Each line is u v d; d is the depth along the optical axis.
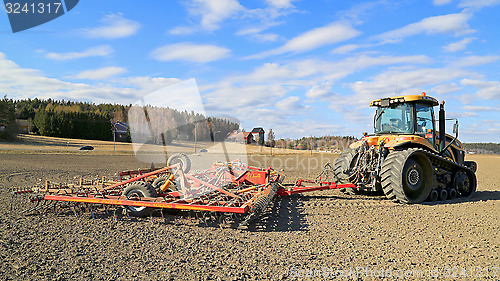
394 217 6.88
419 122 9.33
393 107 9.66
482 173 19.19
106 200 6.12
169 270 3.82
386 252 4.67
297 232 5.62
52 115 71.62
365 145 8.96
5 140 53.91
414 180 8.72
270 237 5.30
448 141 10.27
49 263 3.93
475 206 8.16
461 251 4.75
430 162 8.94
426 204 8.43
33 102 107.31
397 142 8.84
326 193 10.27
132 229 5.52
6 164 17.08
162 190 6.46
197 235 5.29
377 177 8.96
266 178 7.99
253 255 4.41
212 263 4.07
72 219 6.07
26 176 12.12
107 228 5.53
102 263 3.99
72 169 15.27
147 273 3.73
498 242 5.18
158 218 6.34
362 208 7.78
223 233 5.45
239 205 6.12
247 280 3.61
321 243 5.04
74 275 3.61
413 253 4.65
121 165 18.19
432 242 5.17
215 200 6.26
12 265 3.83
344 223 6.31
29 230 5.26
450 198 9.73
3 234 4.98
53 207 6.89
